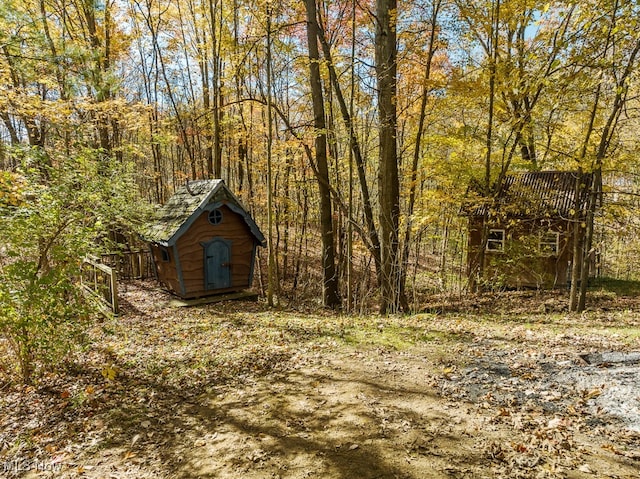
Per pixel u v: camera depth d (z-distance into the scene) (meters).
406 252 11.38
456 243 16.88
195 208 11.23
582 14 8.12
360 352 6.42
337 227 15.14
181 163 21.47
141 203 11.09
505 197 12.77
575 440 3.59
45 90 11.21
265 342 7.34
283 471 3.55
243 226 12.55
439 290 15.09
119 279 14.12
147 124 13.23
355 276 16.38
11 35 7.17
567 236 14.15
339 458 3.65
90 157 7.50
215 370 6.14
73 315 5.90
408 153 15.70
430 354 6.14
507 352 6.00
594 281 17.34
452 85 9.98
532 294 14.41
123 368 6.35
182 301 11.34
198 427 4.50
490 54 10.64
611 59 8.38
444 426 4.01
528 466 3.29
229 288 12.44
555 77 9.05
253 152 15.67
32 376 5.95
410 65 11.88
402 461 3.50
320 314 10.81
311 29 11.15
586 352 5.70
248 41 12.23
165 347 7.29
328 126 13.54
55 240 6.06
